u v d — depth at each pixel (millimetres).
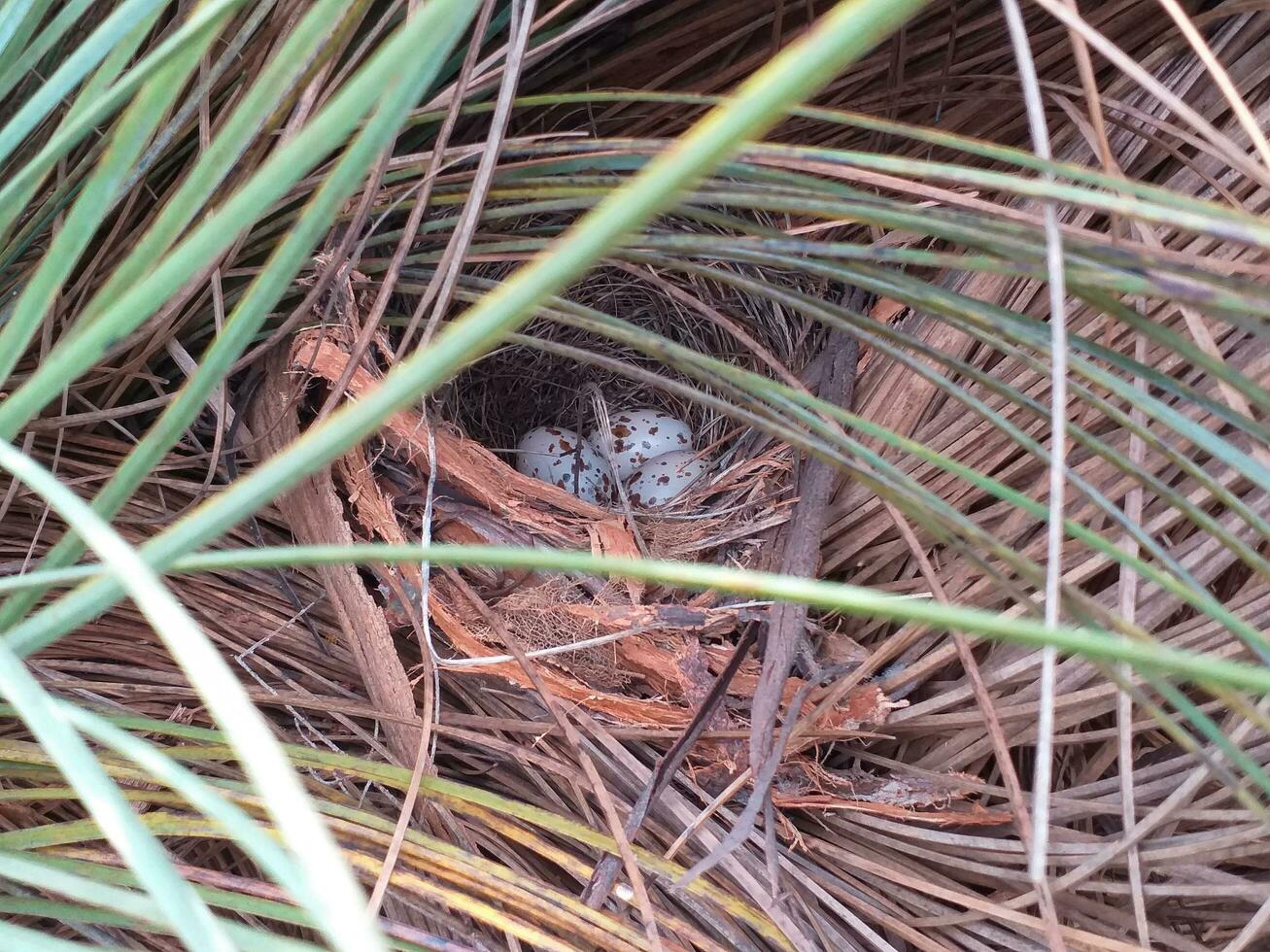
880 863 192
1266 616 173
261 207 72
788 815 195
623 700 190
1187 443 180
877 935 183
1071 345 126
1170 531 185
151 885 59
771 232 148
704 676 194
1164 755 189
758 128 55
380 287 185
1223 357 180
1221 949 164
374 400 66
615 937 154
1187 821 180
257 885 138
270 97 86
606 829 183
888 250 120
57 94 94
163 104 90
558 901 156
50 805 178
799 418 142
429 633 190
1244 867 182
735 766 188
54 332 188
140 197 190
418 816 186
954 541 117
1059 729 192
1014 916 175
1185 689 184
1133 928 179
